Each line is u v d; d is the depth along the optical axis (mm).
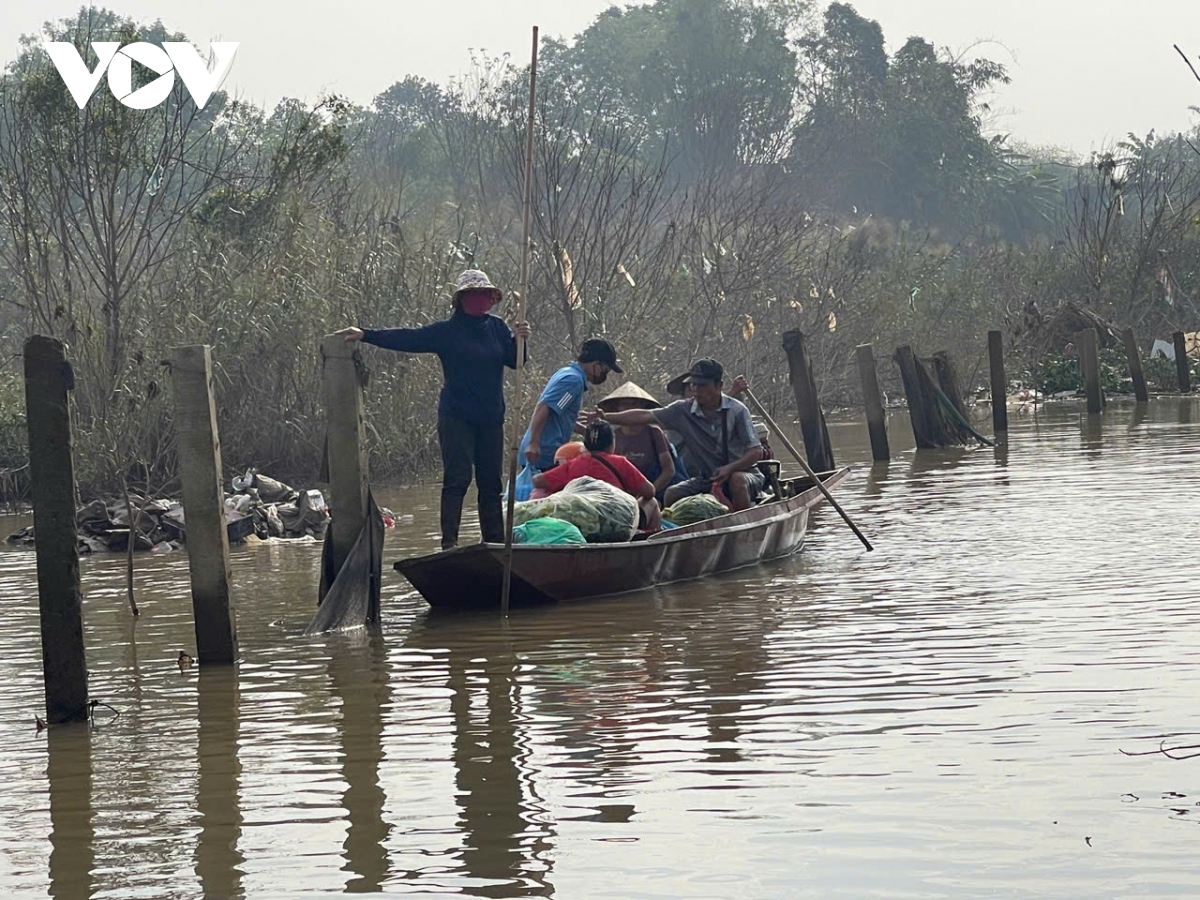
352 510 10523
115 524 15289
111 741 7559
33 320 19594
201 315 19641
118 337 18688
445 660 9133
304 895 5359
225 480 19266
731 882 5289
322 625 10195
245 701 8289
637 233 26547
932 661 8414
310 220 22234
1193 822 5648
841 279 31625
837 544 13523
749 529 12312
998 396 24375
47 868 5723
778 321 29500
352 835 5945
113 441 17719
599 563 11031
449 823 6035
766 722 7305
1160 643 8578
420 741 7270
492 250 26219
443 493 11789
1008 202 73188
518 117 32375
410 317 20391
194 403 9242
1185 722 6941
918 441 22875
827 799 6094
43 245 20438
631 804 6160
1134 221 42906
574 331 23578
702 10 72438
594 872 5441
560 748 7027
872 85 73188
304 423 19688
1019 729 6949
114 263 19453
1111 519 13922
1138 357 30547
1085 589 10406
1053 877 5195
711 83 70375
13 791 6738
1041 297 39094
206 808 6371
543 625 10148
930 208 71375
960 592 10586
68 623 7969
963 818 5797
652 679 8359
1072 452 20812
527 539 11281
